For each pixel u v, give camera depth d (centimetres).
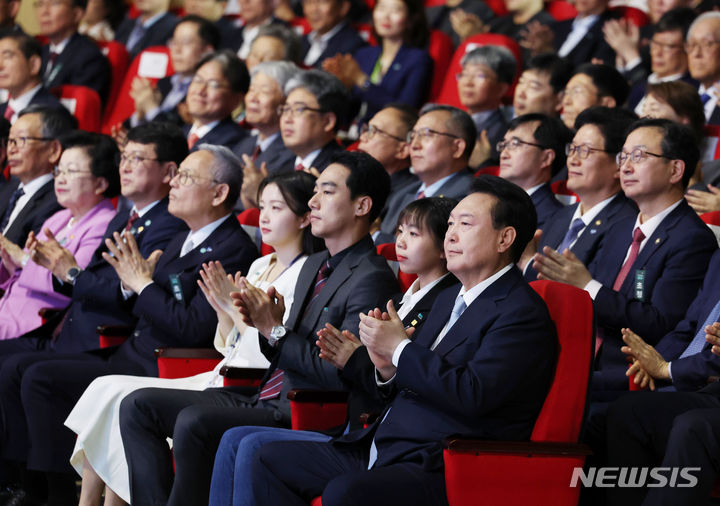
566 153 1369
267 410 1050
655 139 1116
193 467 1016
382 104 1938
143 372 1268
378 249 1177
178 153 1428
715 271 1030
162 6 2550
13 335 1459
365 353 959
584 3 1984
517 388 823
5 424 1305
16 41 2031
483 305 866
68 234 1512
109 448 1136
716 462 836
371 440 910
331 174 1095
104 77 2248
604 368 1073
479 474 801
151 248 1384
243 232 1335
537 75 1661
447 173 1455
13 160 1664
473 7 2177
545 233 1269
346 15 2202
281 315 1040
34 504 1313
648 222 1124
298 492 898
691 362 959
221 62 1795
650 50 1878
